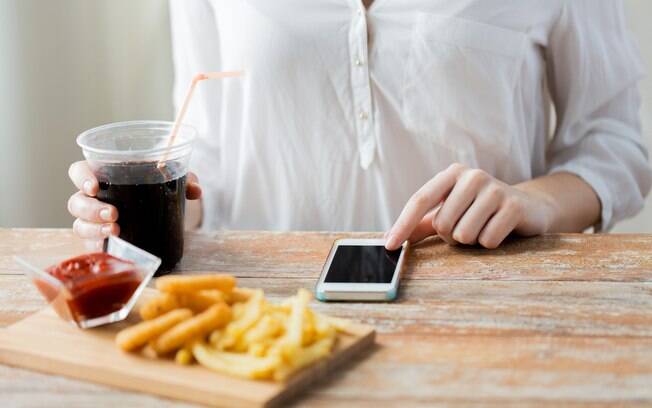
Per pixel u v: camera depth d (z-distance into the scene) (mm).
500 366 815
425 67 1389
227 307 840
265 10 1427
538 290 985
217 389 765
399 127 1438
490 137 1428
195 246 1160
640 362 817
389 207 1476
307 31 1412
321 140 1462
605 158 1438
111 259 928
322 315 884
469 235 1103
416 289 998
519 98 1439
